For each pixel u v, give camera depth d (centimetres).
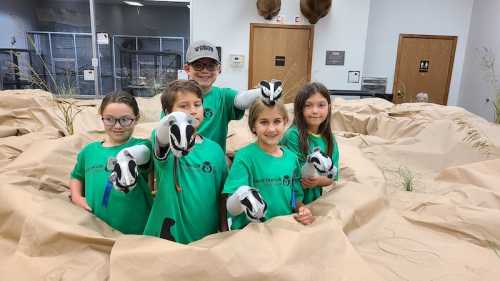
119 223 138
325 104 152
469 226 145
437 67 573
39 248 119
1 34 504
